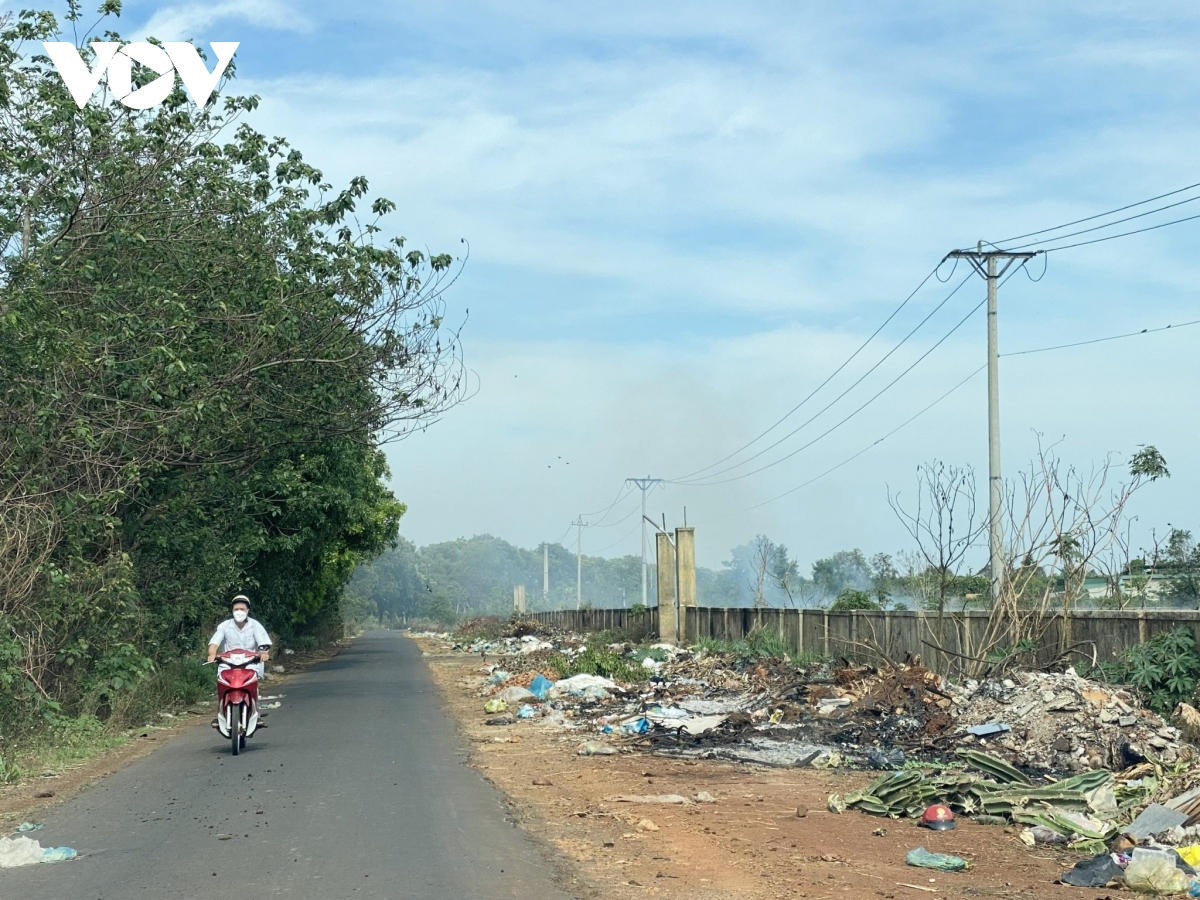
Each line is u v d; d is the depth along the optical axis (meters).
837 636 24.95
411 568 172.62
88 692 17.86
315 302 22.58
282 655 42.41
